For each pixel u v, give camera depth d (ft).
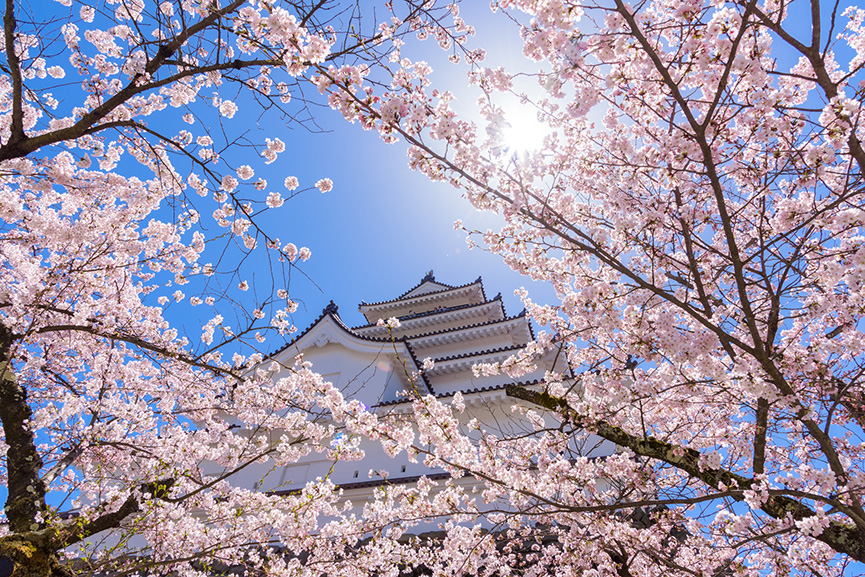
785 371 13.94
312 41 10.18
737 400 16.69
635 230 14.90
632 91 14.20
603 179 17.10
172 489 20.85
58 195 22.74
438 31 17.56
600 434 20.36
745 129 14.23
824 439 13.88
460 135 12.08
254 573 23.53
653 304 16.39
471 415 45.60
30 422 18.37
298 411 27.55
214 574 24.76
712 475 17.60
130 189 21.81
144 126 16.31
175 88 20.29
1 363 17.81
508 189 15.15
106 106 15.65
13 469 16.72
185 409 27.89
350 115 11.37
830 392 15.49
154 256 25.11
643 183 16.76
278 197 20.89
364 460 45.06
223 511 25.61
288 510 21.89
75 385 26.07
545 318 23.04
